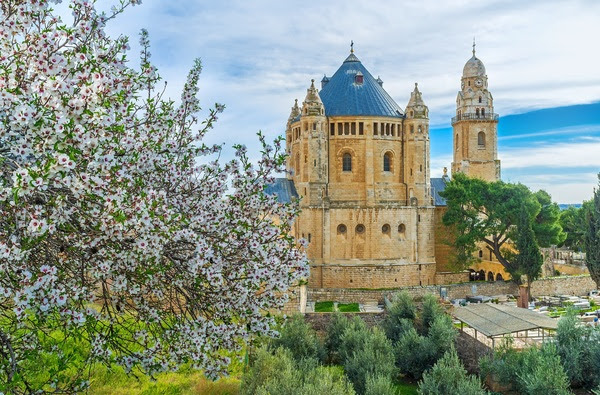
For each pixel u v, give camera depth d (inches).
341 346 1760.6
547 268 3319.4
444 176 3673.7
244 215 737.0
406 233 3083.2
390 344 1721.2
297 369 1375.5
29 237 461.1
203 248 577.3
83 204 515.2
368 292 2701.8
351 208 3021.7
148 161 628.4
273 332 705.0
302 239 738.8
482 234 3038.9
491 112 4138.8
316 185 2997.0
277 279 684.7
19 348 578.6
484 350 1716.3
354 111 3073.3
